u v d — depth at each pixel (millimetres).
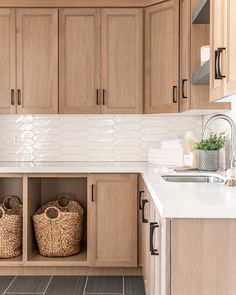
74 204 3752
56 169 3350
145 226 2781
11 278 3422
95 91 3695
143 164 3664
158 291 1830
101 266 3398
